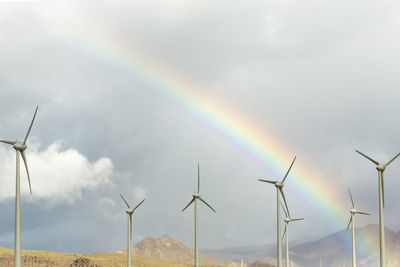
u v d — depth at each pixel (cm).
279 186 10200
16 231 7862
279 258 10044
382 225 9200
